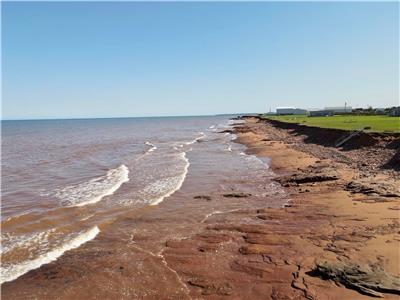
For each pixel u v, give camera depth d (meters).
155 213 16.36
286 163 29.39
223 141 60.69
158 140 68.19
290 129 66.31
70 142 65.56
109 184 23.69
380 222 12.66
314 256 10.35
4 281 10.01
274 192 19.34
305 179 20.83
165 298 8.77
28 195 20.72
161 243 12.46
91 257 11.46
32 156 41.94
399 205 14.46
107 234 13.66
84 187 22.89
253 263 10.32
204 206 17.27
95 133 99.94
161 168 30.33
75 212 16.78
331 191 17.98
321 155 32.38
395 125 41.78
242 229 13.40
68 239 13.16
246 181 23.02
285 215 14.73
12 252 11.99
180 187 22.06
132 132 103.12
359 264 9.34
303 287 8.63
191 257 11.09
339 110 121.81
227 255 11.09
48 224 15.02
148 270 10.35
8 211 17.19
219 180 23.92
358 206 14.84
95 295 9.11
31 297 9.13
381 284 8.19
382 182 18.11
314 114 116.06
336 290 8.32
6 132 118.31
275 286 8.88
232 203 17.56
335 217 13.77
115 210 17.03
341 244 11.00
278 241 11.84
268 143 50.09
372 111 105.75
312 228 12.82
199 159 36.06
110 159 38.25
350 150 32.47
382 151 27.86
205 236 12.90
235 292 8.80
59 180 25.70
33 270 10.66
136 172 28.53
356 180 19.31
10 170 30.89
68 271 10.51
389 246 10.46
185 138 73.06
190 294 8.88
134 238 13.11
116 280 9.85
